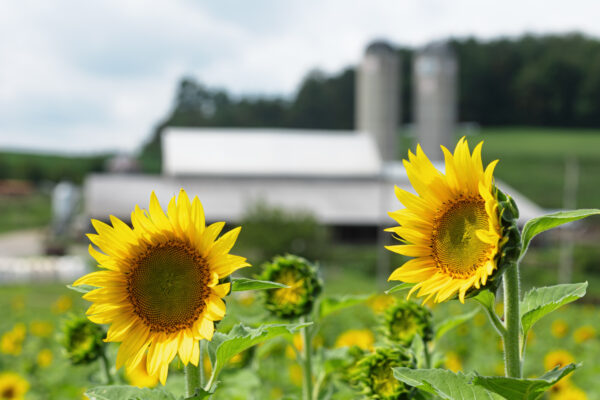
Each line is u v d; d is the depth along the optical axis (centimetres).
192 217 210
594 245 5531
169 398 202
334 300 329
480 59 13988
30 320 1487
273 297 321
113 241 214
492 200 188
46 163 15950
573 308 1675
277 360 702
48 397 690
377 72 6731
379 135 6819
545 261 4912
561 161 11744
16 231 9088
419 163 218
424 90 6247
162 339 207
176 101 17512
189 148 6806
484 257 200
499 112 14075
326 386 353
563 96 13662
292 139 7025
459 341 993
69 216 7181
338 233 5812
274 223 3956
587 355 927
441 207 213
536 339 1050
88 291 220
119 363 207
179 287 208
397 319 308
